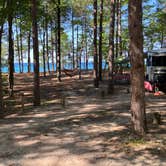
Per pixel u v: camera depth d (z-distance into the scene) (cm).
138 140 1088
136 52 1110
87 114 1647
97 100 2198
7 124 1466
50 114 1702
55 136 1206
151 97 2289
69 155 974
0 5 2180
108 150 1007
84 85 3097
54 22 4162
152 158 926
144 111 1149
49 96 2475
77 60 5653
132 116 1156
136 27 1099
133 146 1031
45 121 1511
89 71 4966
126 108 1798
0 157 969
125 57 3353
